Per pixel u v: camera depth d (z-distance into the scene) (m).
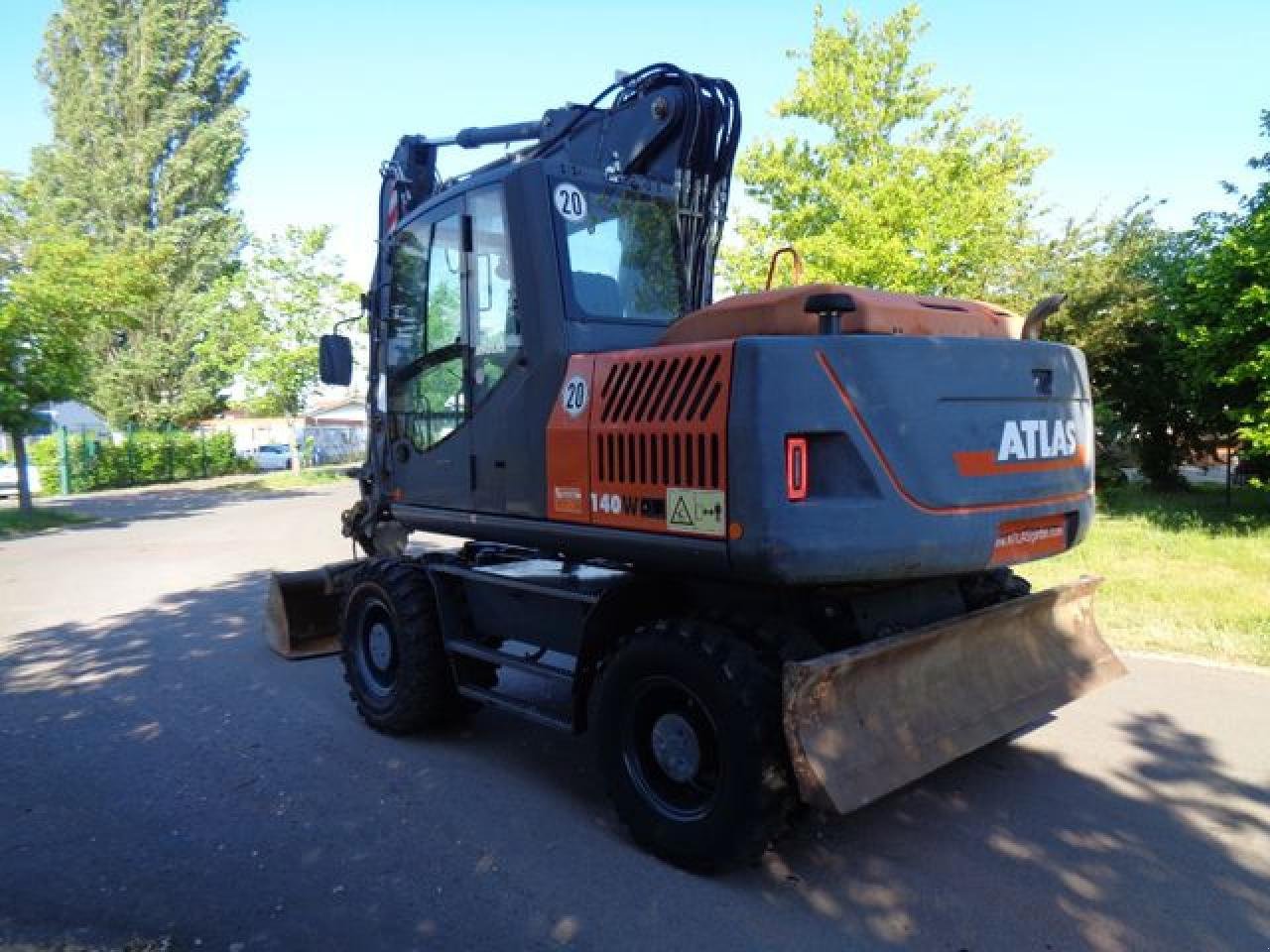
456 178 6.15
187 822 4.39
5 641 8.35
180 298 39.78
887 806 4.30
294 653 7.36
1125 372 15.27
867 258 14.13
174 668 7.17
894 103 15.62
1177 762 4.70
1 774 5.06
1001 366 3.80
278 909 3.57
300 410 34.69
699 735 3.75
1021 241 15.66
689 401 3.63
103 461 30.45
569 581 4.60
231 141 41.88
